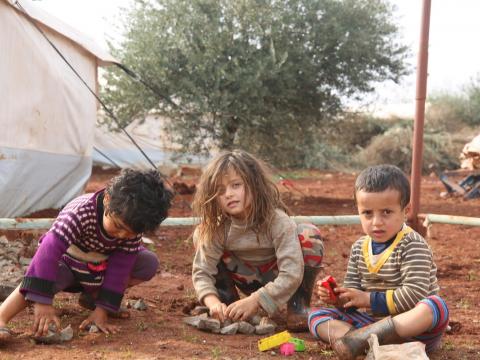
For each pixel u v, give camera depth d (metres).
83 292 3.86
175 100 11.18
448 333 3.82
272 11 10.70
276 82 10.59
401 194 3.13
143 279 3.94
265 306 3.55
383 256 3.22
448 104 24.42
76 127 8.55
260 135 11.41
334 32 10.81
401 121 23.70
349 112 12.27
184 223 6.39
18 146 7.29
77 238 3.41
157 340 3.43
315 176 18.39
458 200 11.95
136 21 11.09
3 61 6.96
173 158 12.06
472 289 5.18
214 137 11.12
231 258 3.89
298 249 3.67
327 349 3.37
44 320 3.29
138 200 3.05
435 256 6.54
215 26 10.65
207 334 3.62
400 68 11.65
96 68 9.17
